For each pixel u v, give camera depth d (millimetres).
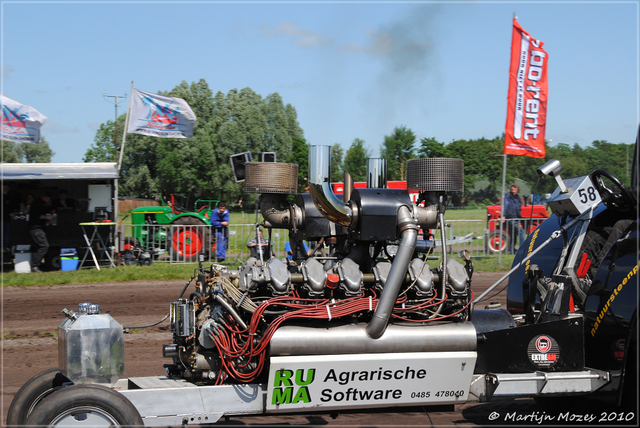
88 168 12734
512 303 4895
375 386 3459
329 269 3676
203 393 3410
